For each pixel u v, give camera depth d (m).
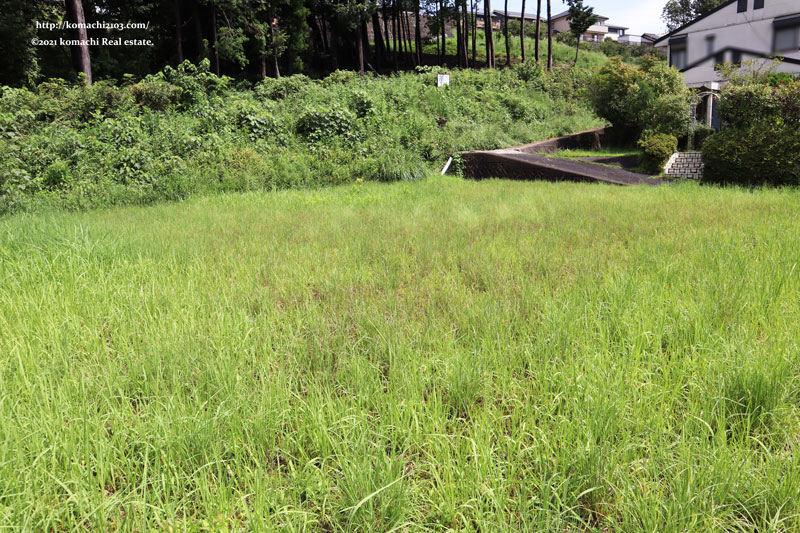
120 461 2.19
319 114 17.97
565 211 8.99
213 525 1.75
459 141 20.78
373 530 1.84
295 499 1.98
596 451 2.04
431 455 2.15
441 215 8.92
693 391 2.65
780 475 2.02
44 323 3.66
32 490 1.93
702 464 2.01
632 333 3.30
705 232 6.47
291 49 42.84
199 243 6.59
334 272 5.06
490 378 2.86
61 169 12.30
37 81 25.23
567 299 4.00
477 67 57.66
